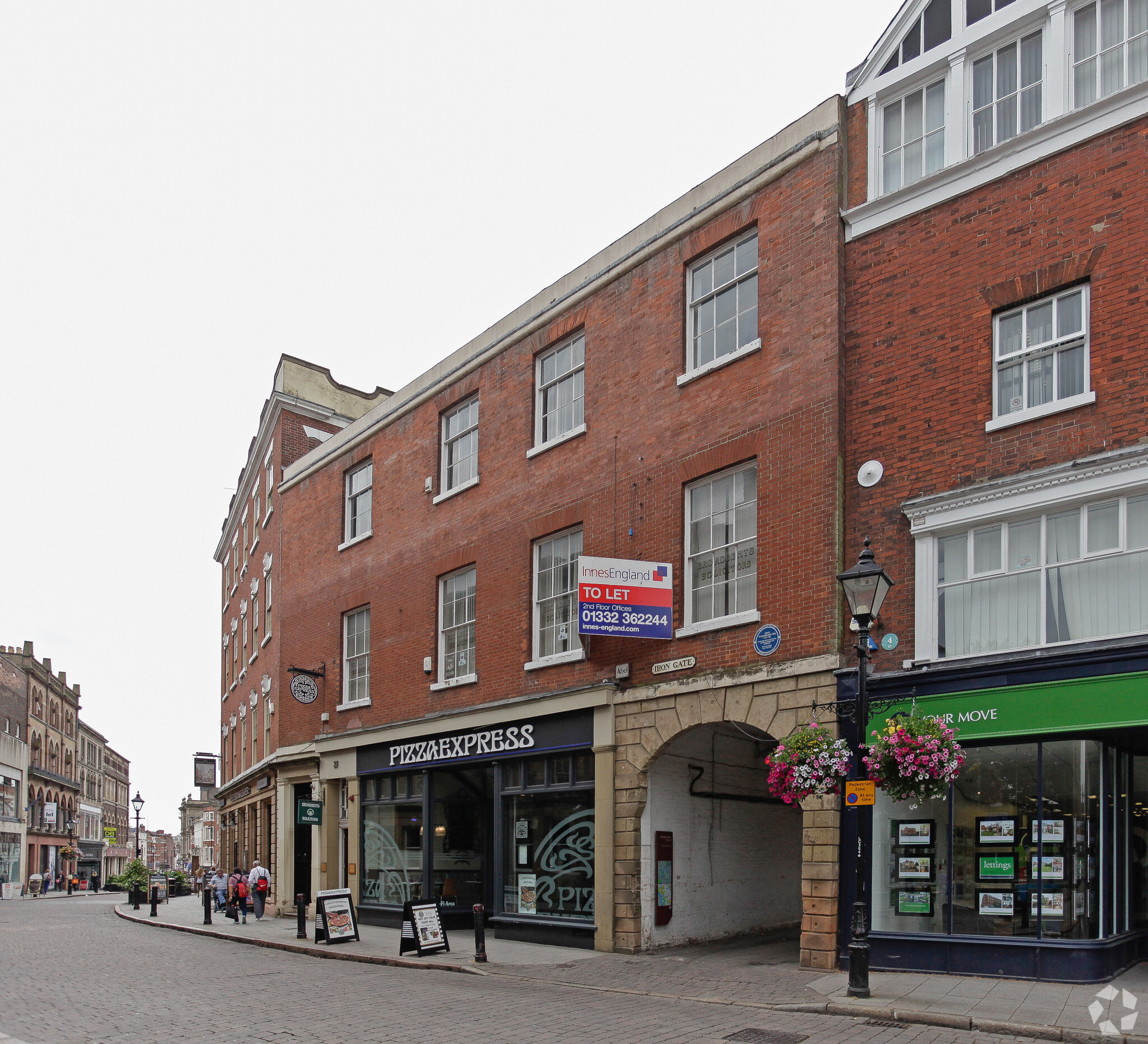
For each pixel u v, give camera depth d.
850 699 12.31
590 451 17.73
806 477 13.99
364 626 24.09
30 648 72.56
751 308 15.48
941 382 12.91
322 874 23.88
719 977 12.61
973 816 11.94
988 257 12.69
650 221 17.25
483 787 20.41
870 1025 9.55
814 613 13.57
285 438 30.19
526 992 12.25
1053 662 11.26
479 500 20.33
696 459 15.65
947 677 12.10
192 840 139.25
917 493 12.92
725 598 15.14
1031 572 11.86
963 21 13.56
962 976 11.55
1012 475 11.97
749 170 15.62
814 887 12.85
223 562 44.88
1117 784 11.64
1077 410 11.62
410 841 21.02
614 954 15.27
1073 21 12.55
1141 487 10.96
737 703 14.23
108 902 45.16
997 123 13.14
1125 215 11.53
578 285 18.55
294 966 15.62
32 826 68.38
